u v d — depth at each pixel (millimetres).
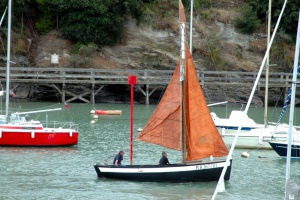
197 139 97188
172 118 97875
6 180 98188
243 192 93125
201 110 97562
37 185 95312
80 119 171125
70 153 121062
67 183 96562
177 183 96125
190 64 97625
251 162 117250
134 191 91625
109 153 121875
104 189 92875
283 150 121062
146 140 99562
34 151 122500
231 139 133125
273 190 94875
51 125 156750
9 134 125312
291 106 74000
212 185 95625
